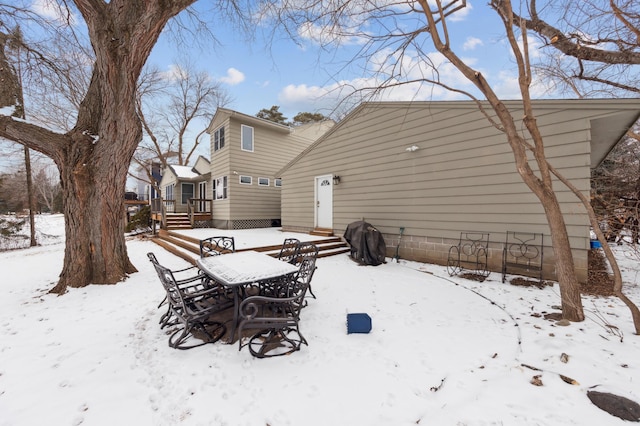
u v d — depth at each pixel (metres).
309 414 1.71
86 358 2.37
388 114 6.81
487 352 2.36
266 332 2.74
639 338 2.48
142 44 4.06
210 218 12.94
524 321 2.98
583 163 4.18
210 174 13.58
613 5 3.83
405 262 6.21
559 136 4.39
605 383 1.86
